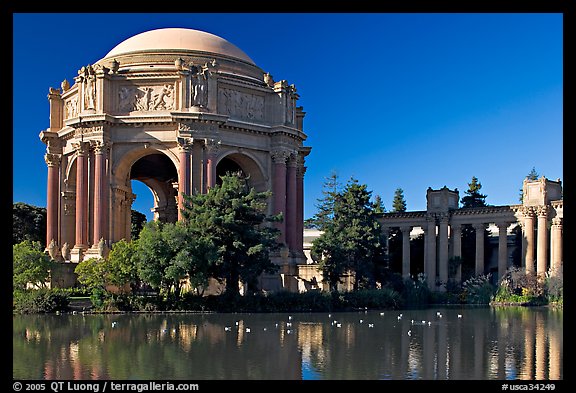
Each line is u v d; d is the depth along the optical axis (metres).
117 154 76.69
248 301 60.94
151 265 57.44
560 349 36.62
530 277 81.69
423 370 29.78
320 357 33.16
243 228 61.09
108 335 40.78
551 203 86.12
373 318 56.22
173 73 76.81
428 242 94.00
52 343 37.12
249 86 81.31
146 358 32.19
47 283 67.44
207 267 58.59
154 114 75.81
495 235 108.88
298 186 91.19
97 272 58.22
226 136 79.06
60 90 86.81
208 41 83.69
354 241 76.50
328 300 65.12
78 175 76.06
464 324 51.38
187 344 37.06
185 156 75.06
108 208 75.62
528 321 54.53
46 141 84.50
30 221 102.38
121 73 77.50
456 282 91.25
